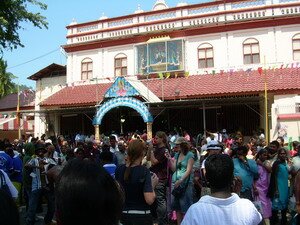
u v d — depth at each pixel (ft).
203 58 89.10
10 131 104.06
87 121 97.60
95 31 100.73
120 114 93.09
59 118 99.35
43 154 31.83
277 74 80.23
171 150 37.24
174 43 89.76
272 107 72.64
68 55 103.55
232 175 11.91
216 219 11.16
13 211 6.23
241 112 83.05
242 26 86.53
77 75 102.01
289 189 30.94
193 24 90.53
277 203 29.84
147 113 73.77
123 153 39.70
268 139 69.31
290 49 83.46
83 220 6.06
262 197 29.84
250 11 86.38
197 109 86.38
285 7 84.38
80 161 6.52
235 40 87.15
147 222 17.78
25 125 109.81
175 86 84.79
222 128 84.17
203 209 11.37
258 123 81.41
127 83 75.82
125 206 17.76
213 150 27.58
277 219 32.17
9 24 57.98
